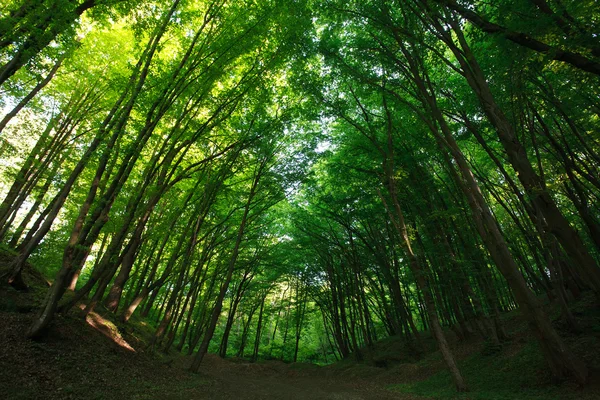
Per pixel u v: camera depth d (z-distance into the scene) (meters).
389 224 20.05
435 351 19.38
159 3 10.27
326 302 33.00
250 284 31.44
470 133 13.83
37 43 7.03
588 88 9.21
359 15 10.75
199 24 12.37
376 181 17.95
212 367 21.50
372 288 26.66
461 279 16.64
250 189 18.80
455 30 9.07
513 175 17.33
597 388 7.82
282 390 14.61
